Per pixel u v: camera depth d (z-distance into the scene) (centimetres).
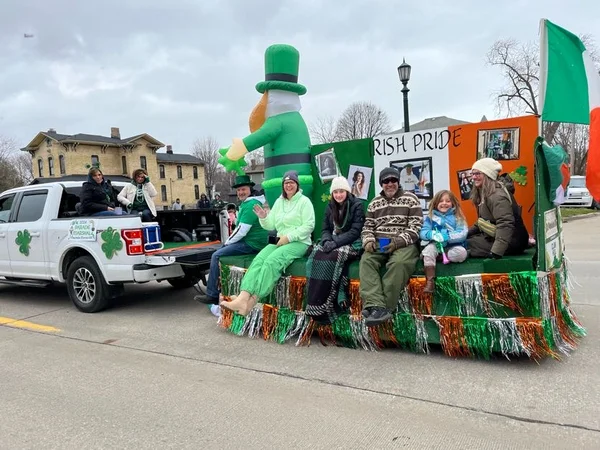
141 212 746
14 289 849
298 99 616
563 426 289
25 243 689
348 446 278
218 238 734
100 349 479
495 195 405
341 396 346
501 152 483
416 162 530
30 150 5284
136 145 5300
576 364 380
